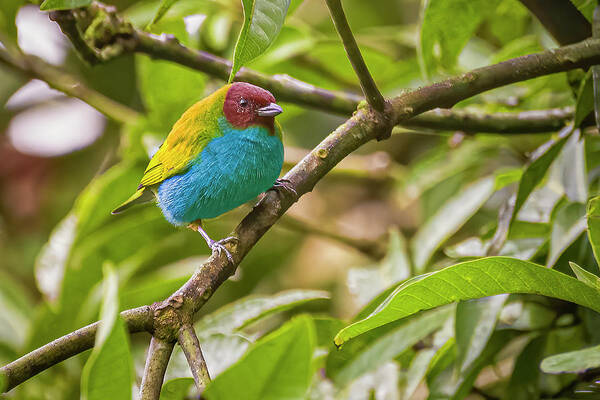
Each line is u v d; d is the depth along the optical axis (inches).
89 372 161.6
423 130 321.4
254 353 158.6
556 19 265.4
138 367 323.0
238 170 298.8
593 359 201.9
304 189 228.2
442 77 324.8
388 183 505.0
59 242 369.7
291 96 290.7
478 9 289.6
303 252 476.7
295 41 376.2
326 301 419.2
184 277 328.5
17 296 382.0
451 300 203.0
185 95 359.9
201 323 303.1
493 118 287.1
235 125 298.5
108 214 372.8
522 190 261.7
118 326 163.5
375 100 222.5
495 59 333.7
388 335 276.4
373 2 476.1
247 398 165.3
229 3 375.9
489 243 283.4
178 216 324.5
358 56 209.5
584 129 265.7
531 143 365.7
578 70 279.1
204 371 186.7
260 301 307.1
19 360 185.6
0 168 476.7
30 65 358.3
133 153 373.1
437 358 263.6
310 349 160.7
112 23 272.2
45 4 201.8
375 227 489.1
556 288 202.7
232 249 218.7
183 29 328.8
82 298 361.1
